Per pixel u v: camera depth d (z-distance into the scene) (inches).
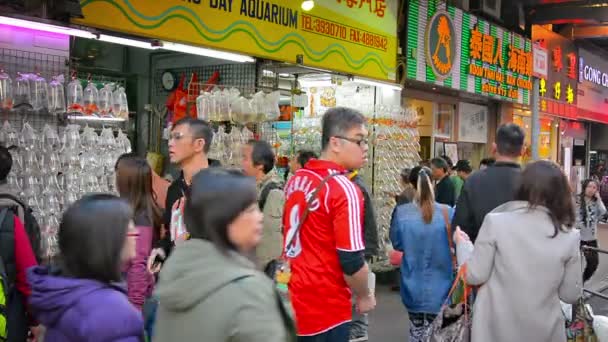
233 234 69.3
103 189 213.6
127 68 299.0
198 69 296.0
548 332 121.8
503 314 122.9
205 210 68.8
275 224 181.8
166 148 288.2
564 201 122.4
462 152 556.7
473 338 126.9
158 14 223.8
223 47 251.6
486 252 125.0
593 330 141.3
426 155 492.1
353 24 333.7
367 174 336.8
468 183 156.9
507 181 150.6
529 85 587.5
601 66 860.0
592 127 922.1
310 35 300.0
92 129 213.6
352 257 116.5
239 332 64.3
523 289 121.1
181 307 66.7
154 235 145.7
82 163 206.5
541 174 123.3
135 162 140.6
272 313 66.4
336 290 120.3
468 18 475.5
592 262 335.9
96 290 75.2
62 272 78.4
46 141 196.4
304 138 330.3
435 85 438.6
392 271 351.6
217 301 65.2
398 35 397.7
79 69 272.8
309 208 120.1
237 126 269.4
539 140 708.7
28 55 194.7
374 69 355.6
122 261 79.0
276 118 271.3
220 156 251.0
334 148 125.2
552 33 696.4
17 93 188.5
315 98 365.1
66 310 73.4
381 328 258.2
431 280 177.0
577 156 861.2
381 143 337.7
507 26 574.2
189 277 66.7
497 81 524.7
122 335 73.2
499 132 155.4
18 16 174.7
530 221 122.7
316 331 119.3
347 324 122.6
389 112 346.6
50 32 199.9
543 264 120.5
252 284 66.4
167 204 151.6
